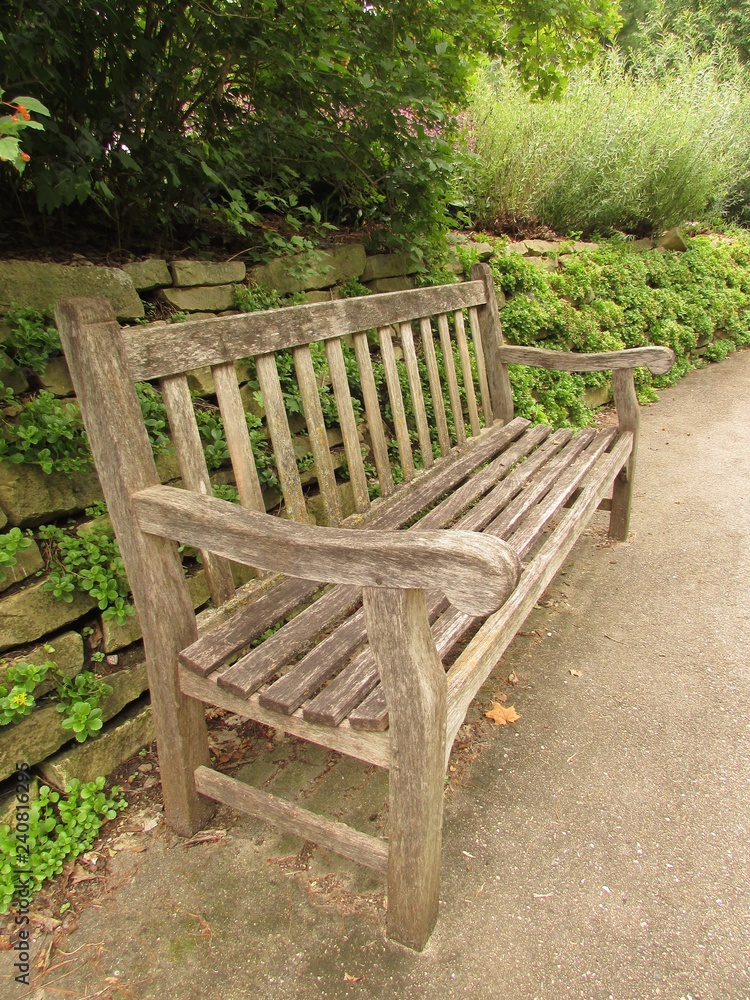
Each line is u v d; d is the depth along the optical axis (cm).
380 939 145
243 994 136
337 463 275
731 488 380
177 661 153
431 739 124
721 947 143
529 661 238
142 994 136
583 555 312
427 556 110
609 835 170
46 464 170
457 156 309
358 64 259
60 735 171
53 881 159
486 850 166
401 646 119
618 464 277
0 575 162
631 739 201
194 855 166
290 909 152
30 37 169
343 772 189
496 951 142
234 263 246
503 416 312
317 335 200
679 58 729
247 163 269
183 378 162
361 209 325
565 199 534
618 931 146
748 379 603
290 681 143
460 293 279
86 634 181
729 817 175
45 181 182
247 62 236
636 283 566
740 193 829
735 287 718
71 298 132
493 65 470
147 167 218
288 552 125
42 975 140
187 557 212
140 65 209
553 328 461
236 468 176
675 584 285
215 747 198
